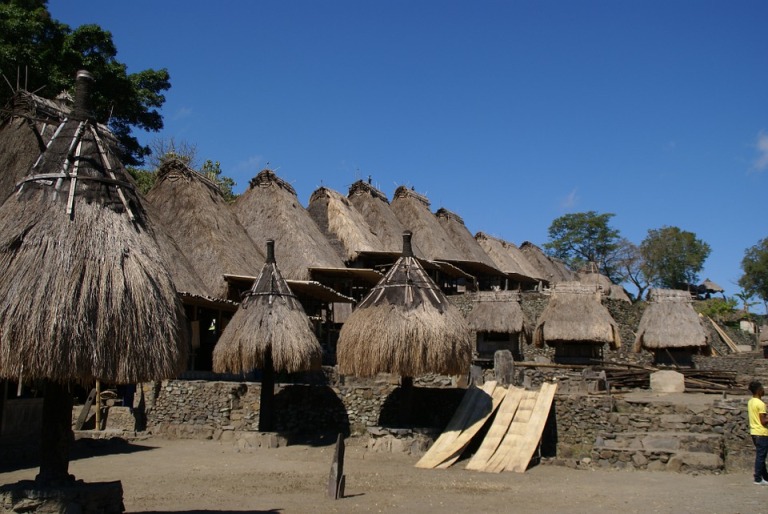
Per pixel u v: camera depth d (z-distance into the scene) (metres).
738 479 10.91
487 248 44.34
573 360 25.64
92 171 7.34
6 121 17.28
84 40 24.36
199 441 15.54
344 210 32.75
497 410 14.62
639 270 56.12
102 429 16.33
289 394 16.23
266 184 28.61
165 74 27.92
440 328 13.87
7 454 12.74
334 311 27.94
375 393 15.93
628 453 12.27
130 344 6.49
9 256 6.62
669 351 25.03
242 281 21.00
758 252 50.09
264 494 9.56
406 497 9.41
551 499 9.25
